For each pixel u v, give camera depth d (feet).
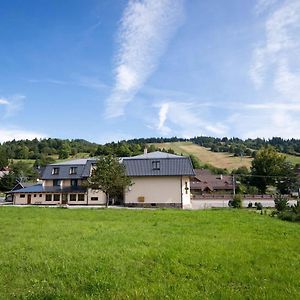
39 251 43.19
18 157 519.60
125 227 67.26
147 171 178.60
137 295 28.73
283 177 311.27
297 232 66.03
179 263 38.99
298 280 34.09
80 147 556.51
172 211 113.60
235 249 46.75
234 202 176.04
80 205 192.95
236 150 536.42
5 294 29.07
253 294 29.78
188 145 589.73
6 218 84.74
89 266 36.63
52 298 28.07
